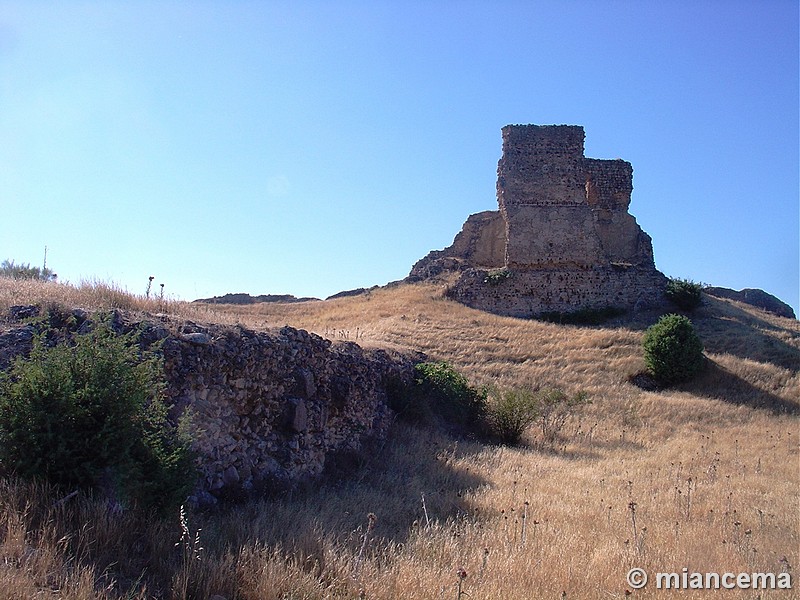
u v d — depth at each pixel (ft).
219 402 35.55
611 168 159.63
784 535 35.78
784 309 203.82
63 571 20.12
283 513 31.42
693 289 138.10
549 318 135.95
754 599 25.32
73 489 24.79
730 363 105.81
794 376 101.09
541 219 143.33
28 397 24.91
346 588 23.40
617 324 131.54
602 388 96.32
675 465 57.93
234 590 21.81
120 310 36.14
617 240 156.87
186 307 44.55
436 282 152.76
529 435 73.20
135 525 24.62
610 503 42.01
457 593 23.21
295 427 40.65
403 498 39.34
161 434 28.02
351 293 175.73
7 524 21.65
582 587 25.34
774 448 68.23
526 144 145.89
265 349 40.55
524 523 31.86
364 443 50.98
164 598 20.90
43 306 33.50
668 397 93.76
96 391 25.39
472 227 162.71
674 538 33.60
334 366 50.34
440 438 59.62
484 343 112.57
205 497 31.78
